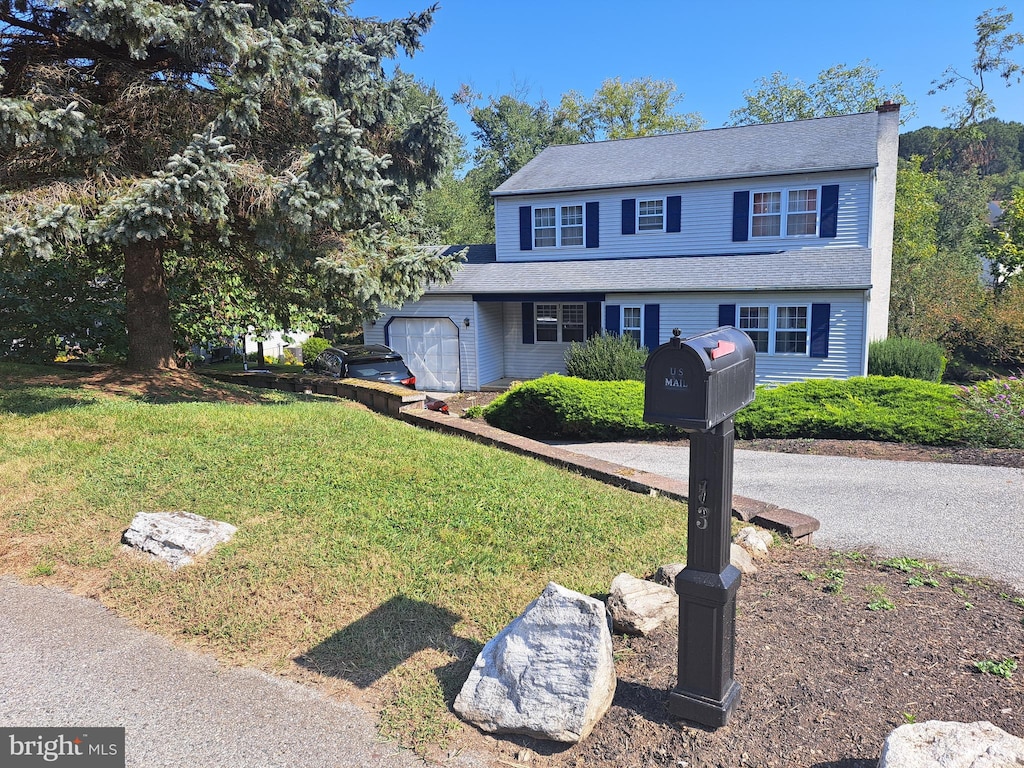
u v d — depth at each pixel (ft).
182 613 13.00
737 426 33.73
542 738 9.64
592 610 10.25
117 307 37.65
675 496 20.99
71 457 20.22
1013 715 9.45
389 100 55.42
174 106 27.73
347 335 78.23
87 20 22.72
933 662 10.93
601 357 47.78
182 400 29.86
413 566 14.56
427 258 30.30
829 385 33.65
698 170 55.36
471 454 23.49
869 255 49.24
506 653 10.39
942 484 23.80
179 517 15.92
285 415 26.99
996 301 69.26
